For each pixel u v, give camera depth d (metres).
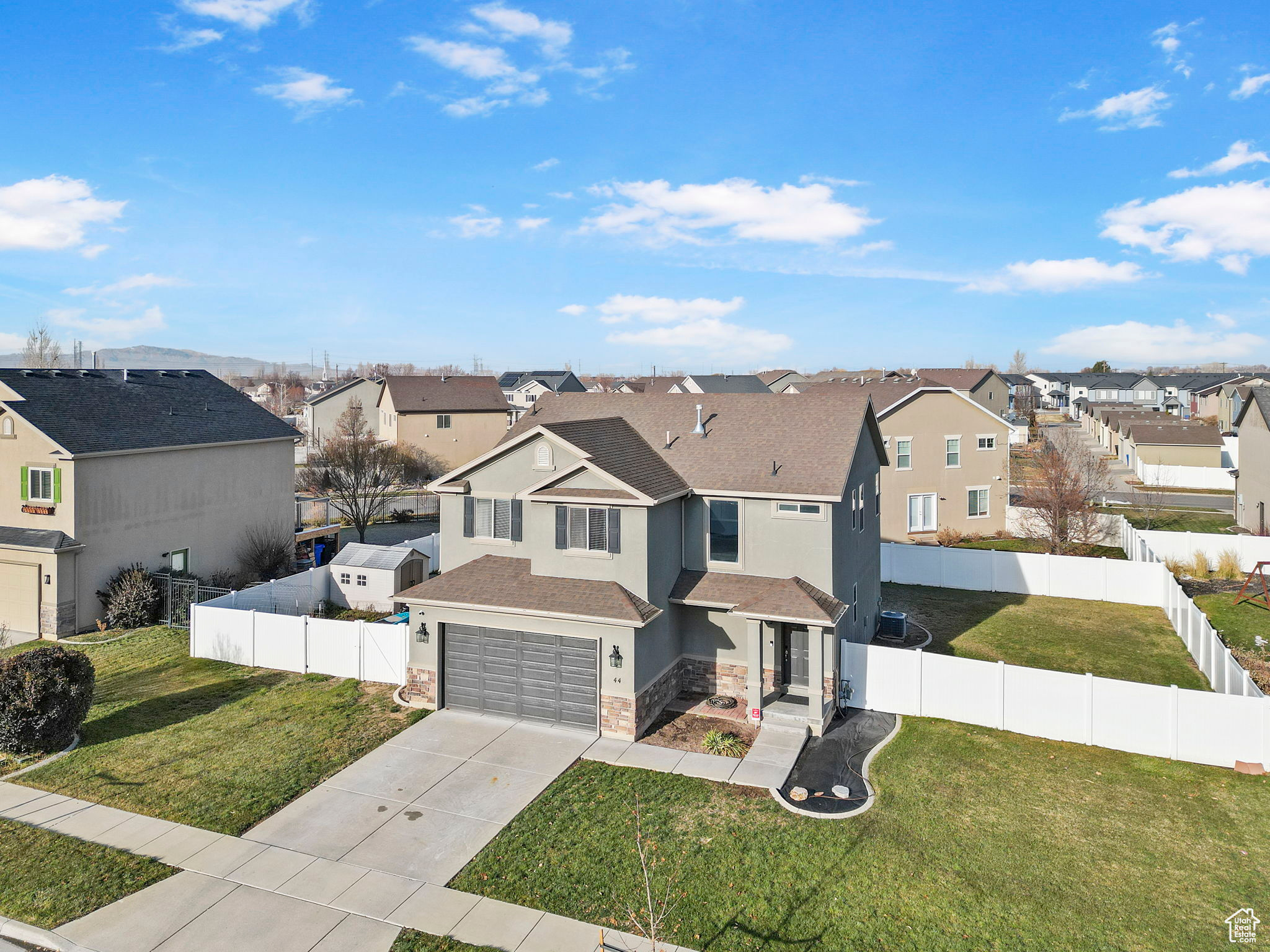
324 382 125.00
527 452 22.23
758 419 24.84
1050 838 14.63
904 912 12.52
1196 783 16.61
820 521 20.83
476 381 73.31
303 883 13.52
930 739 19.00
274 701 21.55
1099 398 138.75
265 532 35.97
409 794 16.50
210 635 25.08
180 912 12.73
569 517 20.78
